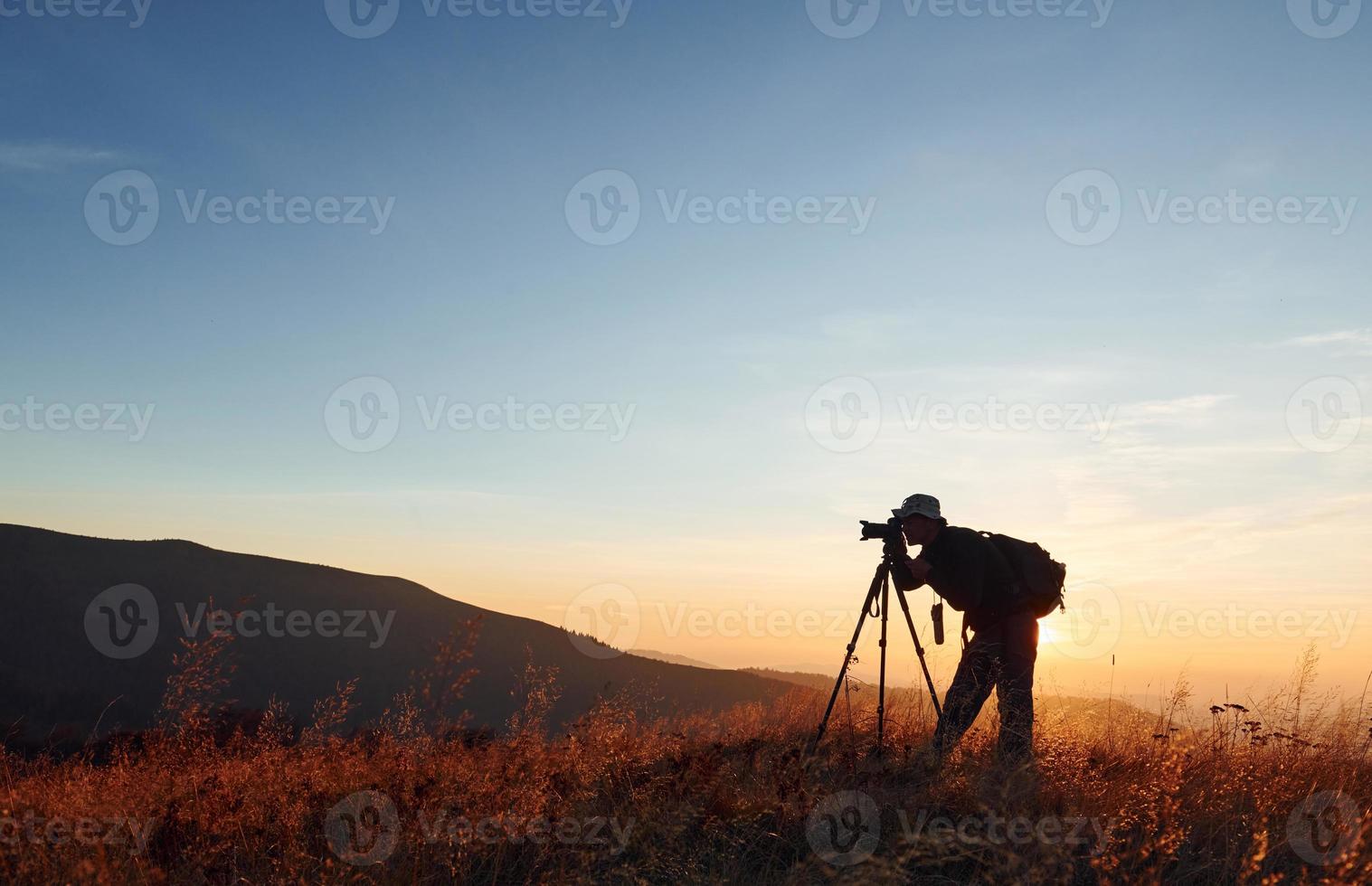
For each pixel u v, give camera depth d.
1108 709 6.48
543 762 5.54
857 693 7.82
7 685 65.75
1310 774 5.23
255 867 4.33
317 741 5.79
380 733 5.89
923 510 7.06
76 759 5.91
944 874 4.25
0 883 3.91
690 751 5.83
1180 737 5.23
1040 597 6.66
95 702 66.12
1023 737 5.81
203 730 5.71
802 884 4.02
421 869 4.24
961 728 6.55
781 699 8.91
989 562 6.72
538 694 6.16
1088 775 5.10
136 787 5.36
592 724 6.25
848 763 5.65
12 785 5.53
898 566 6.91
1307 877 3.91
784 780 5.21
